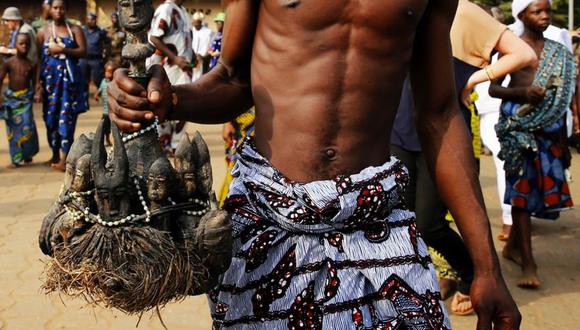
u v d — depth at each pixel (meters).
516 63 4.06
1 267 5.04
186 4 21.78
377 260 1.86
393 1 1.86
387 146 1.98
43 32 8.95
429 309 1.87
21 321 4.13
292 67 1.90
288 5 1.88
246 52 2.09
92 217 1.70
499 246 5.70
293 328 1.83
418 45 2.09
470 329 4.03
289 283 1.84
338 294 1.82
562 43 5.23
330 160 1.89
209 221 1.72
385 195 1.87
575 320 4.28
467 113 4.19
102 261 1.65
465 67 4.12
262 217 1.90
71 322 4.13
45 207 6.94
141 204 1.73
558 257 5.52
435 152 2.10
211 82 2.08
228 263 1.79
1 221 6.36
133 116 1.78
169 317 4.24
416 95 2.15
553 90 4.85
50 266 1.73
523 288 4.82
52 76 8.82
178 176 1.76
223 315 1.91
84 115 14.98
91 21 17.05
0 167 9.16
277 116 1.92
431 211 3.85
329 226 1.85
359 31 1.87
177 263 1.68
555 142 4.91
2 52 9.41
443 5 2.06
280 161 1.91
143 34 1.81
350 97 1.89
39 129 12.90
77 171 1.72
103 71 17.34
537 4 4.89
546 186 4.86
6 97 9.09
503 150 4.94
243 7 2.03
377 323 1.86
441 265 4.35
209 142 11.27
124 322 4.15
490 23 4.09
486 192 7.79
